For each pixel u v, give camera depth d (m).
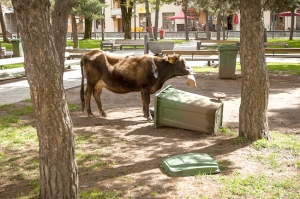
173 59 8.14
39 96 4.10
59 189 4.30
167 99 7.47
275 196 4.49
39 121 4.20
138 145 6.65
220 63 14.34
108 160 5.92
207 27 36.38
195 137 7.07
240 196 4.52
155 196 4.56
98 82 8.41
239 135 6.80
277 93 11.46
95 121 8.35
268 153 6.02
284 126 7.77
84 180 5.14
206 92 11.67
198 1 24.75
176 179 5.06
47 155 4.25
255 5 6.20
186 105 7.27
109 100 10.79
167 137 7.11
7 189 4.98
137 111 9.30
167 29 58.34
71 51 20.97
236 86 12.81
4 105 9.98
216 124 7.23
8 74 14.77
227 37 43.50
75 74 16.44
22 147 6.66
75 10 28.16
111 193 4.65
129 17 36.28
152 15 58.25
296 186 4.75
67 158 4.31
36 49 3.97
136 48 30.62
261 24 6.30
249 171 5.30
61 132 4.22
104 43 27.02
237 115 8.74
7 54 24.33
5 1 35.19
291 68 17.39
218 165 5.38
